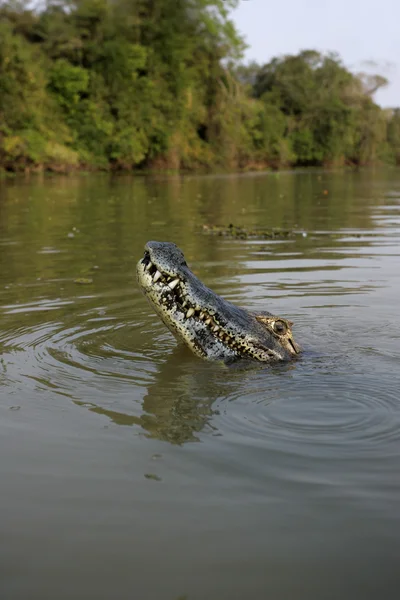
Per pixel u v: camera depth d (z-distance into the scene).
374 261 10.31
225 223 16.17
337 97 73.69
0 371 5.14
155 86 53.28
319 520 2.99
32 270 9.56
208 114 58.22
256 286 8.42
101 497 3.20
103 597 2.49
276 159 64.44
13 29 47.66
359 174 54.00
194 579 2.59
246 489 3.28
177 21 54.81
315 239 13.17
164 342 5.98
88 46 50.03
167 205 21.77
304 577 2.59
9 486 3.31
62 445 3.79
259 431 4.02
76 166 45.28
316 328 6.47
